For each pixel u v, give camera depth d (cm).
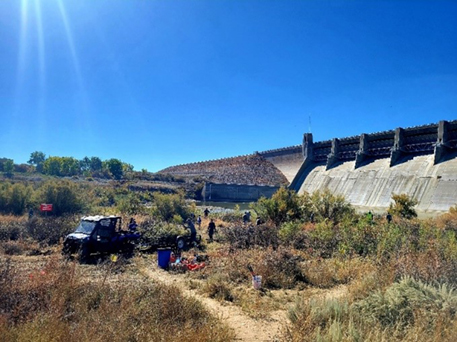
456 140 4131
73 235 1540
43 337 521
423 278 864
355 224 2095
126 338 580
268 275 1172
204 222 3127
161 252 1407
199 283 1134
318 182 5678
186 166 12238
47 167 11012
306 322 643
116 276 1187
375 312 671
